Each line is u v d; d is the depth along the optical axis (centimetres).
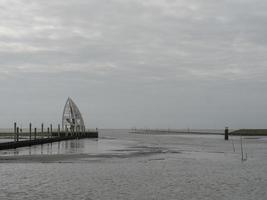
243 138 17212
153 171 4116
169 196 2769
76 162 4969
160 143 11112
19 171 3994
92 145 9556
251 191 2970
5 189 2955
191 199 2675
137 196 2755
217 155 6481
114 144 10212
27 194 2778
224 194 2852
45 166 4475
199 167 4562
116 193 2850
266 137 18725
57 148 8062
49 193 2819
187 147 8969
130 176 3712
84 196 2731
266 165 4869
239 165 4844
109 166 4531
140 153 6669
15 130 8375
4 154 6166
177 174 3903
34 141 9200
